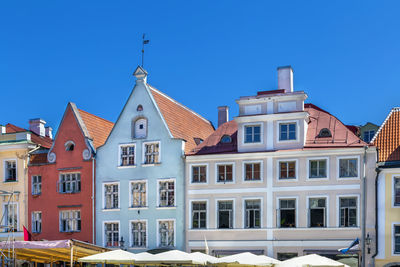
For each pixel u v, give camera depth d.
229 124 40.69
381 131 37.59
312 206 36.19
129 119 40.97
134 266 38.00
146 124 40.47
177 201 38.75
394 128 37.38
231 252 37.19
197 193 38.44
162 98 42.62
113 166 40.75
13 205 43.38
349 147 35.72
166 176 39.28
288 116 37.28
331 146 36.31
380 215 34.72
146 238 39.16
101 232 40.28
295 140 37.00
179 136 40.88
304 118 37.09
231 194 37.75
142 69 41.25
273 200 36.88
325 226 35.66
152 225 39.12
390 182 34.84
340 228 35.28
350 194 35.44
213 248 37.59
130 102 41.16
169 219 38.78
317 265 27.12
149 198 39.50
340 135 36.81
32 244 32.25
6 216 43.38
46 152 43.50
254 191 37.34
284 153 36.91
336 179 35.84
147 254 31.16
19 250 34.81
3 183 43.78
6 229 42.97
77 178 41.88
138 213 39.59
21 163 43.50
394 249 34.19
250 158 37.69
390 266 34.03
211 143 39.59
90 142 41.88
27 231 39.56
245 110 38.59
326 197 35.88
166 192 39.31
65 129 42.62
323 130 37.41
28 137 43.81
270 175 37.16
